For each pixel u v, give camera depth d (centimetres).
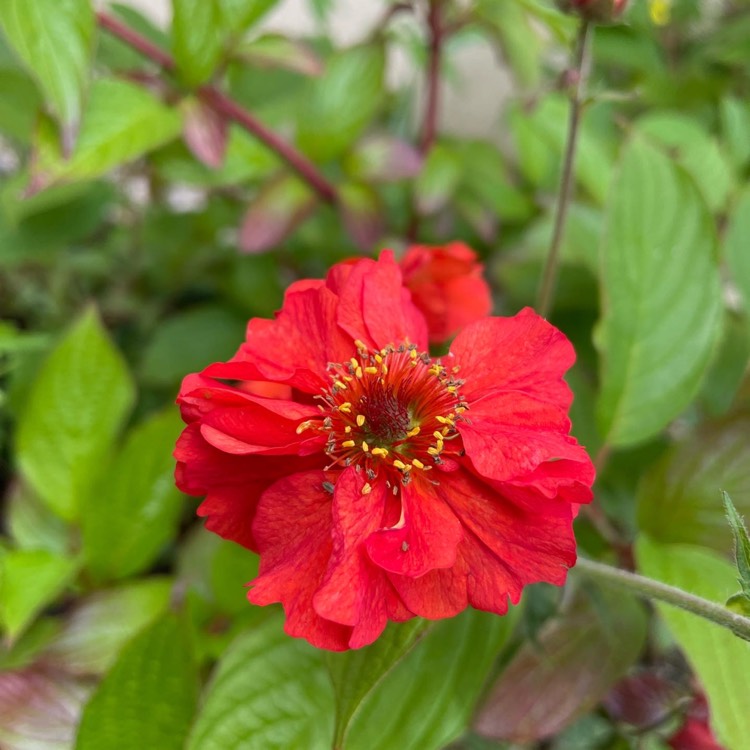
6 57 22
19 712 18
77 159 19
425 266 17
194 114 20
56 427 20
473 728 18
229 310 24
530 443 15
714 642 17
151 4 30
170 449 20
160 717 17
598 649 18
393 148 22
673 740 19
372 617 15
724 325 22
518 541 15
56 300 25
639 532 19
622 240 19
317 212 24
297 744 17
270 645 17
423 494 16
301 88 24
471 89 29
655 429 19
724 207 22
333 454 16
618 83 26
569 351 16
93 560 20
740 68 25
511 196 24
